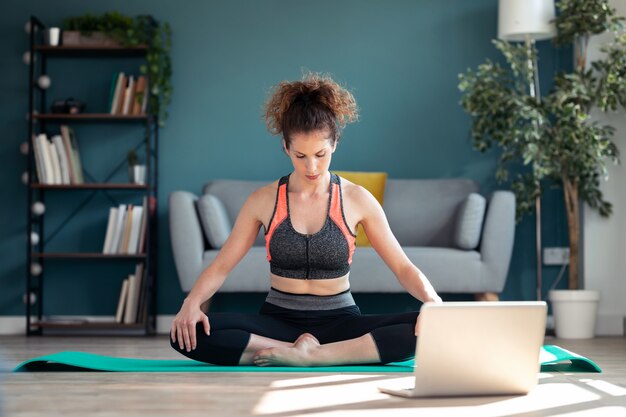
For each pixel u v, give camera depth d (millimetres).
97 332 5387
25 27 5539
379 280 4684
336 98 2531
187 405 1894
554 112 4855
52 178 5270
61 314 5441
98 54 5512
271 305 2777
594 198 5059
